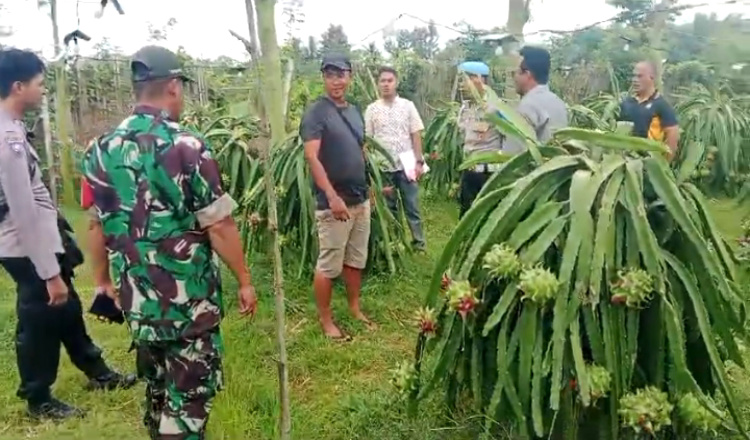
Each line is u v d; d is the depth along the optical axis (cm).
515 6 455
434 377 211
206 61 650
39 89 229
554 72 749
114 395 269
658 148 189
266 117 181
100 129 745
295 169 379
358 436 231
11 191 217
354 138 316
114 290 217
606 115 623
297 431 234
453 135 628
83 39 479
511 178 216
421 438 223
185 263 179
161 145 172
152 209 175
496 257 186
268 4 178
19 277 241
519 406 188
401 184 454
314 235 374
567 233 190
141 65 175
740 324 198
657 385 188
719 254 198
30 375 248
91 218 206
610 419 190
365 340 321
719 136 667
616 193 187
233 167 408
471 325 199
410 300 374
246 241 404
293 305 354
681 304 190
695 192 201
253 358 293
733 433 214
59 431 243
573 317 180
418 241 463
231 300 367
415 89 841
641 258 187
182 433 189
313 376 283
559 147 211
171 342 185
